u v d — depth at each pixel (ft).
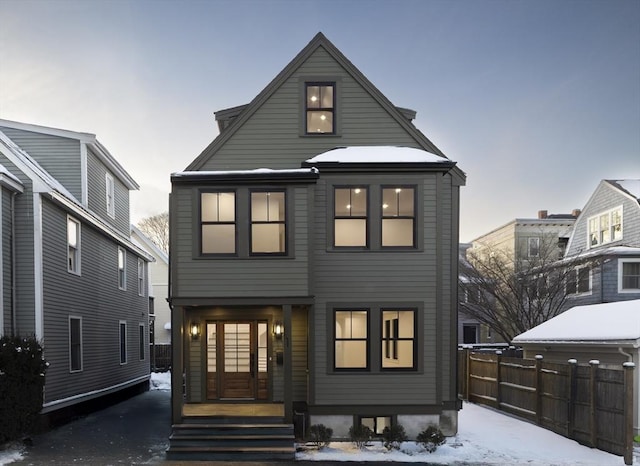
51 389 37.11
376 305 32.48
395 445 29.84
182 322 31.37
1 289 33.73
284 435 29.35
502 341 88.63
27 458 28.40
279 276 31.42
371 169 32.63
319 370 32.07
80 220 43.78
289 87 35.17
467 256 89.97
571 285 66.90
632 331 32.96
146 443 32.04
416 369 32.12
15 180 34.86
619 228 71.97
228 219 32.50
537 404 36.01
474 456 28.68
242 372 35.06
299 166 34.71
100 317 48.67
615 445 28.32
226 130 34.63
